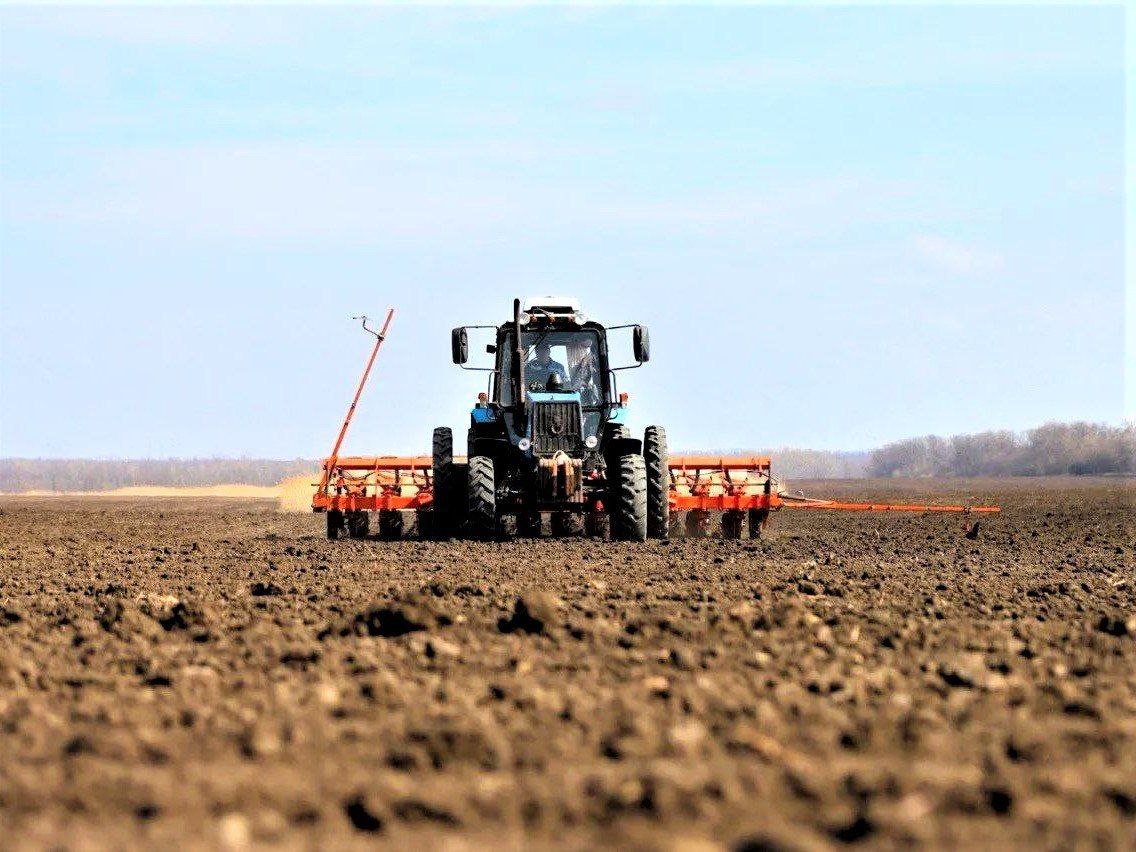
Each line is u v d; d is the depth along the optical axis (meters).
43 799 15.56
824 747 18.36
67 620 32.22
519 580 42.28
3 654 25.09
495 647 27.00
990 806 15.25
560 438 60.78
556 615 29.58
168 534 76.25
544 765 17.39
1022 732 19.20
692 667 24.77
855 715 20.50
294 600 36.72
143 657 25.81
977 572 47.00
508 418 62.09
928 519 90.31
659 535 63.50
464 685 23.05
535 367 62.78
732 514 69.12
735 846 13.76
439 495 63.56
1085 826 14.61
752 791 15.98
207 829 14.50
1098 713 20.73
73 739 18.25
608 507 62.47
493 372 63.00
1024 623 31.83
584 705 20.89
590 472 62.31
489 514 60.72
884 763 17.50
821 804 15.47
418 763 17.23
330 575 45.03
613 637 28.00
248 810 15.27
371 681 22.25
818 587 38.56
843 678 23.28
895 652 27.00
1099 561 52.72
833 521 91.12
